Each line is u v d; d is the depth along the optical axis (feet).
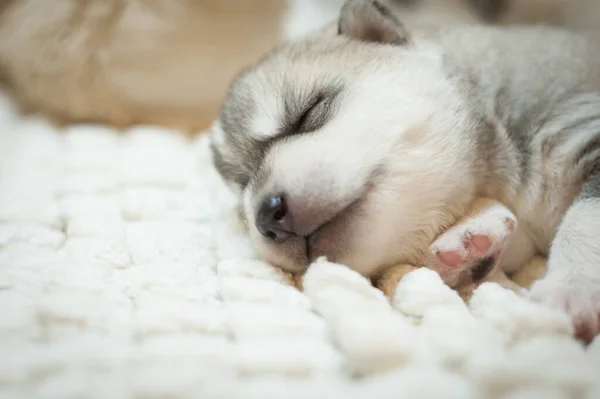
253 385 0.77
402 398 0.75
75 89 1.48
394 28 1.10
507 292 0.90
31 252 1.00
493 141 1.05
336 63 1.06
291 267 0.98
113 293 0.93
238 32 1.50
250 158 1.05
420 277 0.92
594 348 0.83
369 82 1.03
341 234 0.96
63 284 0.93
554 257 0.96
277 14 1.53
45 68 1.47
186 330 0.86
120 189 1.20
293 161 0.97
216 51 1.50
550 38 1.14
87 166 1.27
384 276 0.99
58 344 0.82
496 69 1.09
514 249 1.04
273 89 1.06
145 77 1.49
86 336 0.84
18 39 1.47
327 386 0.77
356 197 0.96
